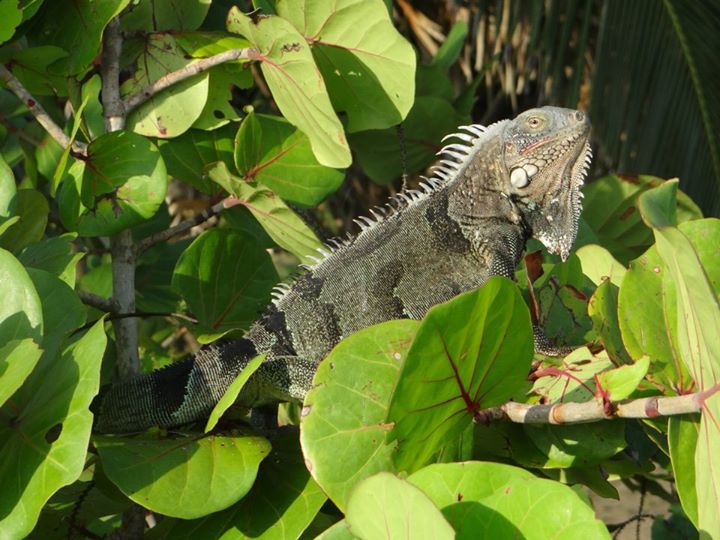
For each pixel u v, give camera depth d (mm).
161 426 4352
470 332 3195
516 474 3029
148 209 4523
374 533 2865
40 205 4520
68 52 4703
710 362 3121
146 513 4656
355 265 4703
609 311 3807
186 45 4863
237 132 4895
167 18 5004
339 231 9414
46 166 5379
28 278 3543
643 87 8180
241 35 4980
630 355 3621
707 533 3076
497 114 9492
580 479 4027
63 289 3814
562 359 4172
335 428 3398
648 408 3297
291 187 5039
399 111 4797
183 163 5031
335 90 4891
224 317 4805
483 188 5012
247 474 3641
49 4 4730
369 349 3504
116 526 4840
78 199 4551
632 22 8078
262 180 5008
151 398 4359
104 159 4523
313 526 4148
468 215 4957
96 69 4906
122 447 3674
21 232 4500
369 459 3391
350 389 3449
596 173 9344
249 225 5195
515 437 3938
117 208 4543
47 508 4164
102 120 4844
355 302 4637
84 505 4199
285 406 5496
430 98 5871
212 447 3781
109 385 4430
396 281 4719
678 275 3166
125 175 4520
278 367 4500
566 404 3543
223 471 3646
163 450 3715
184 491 3529
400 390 3135
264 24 4457
